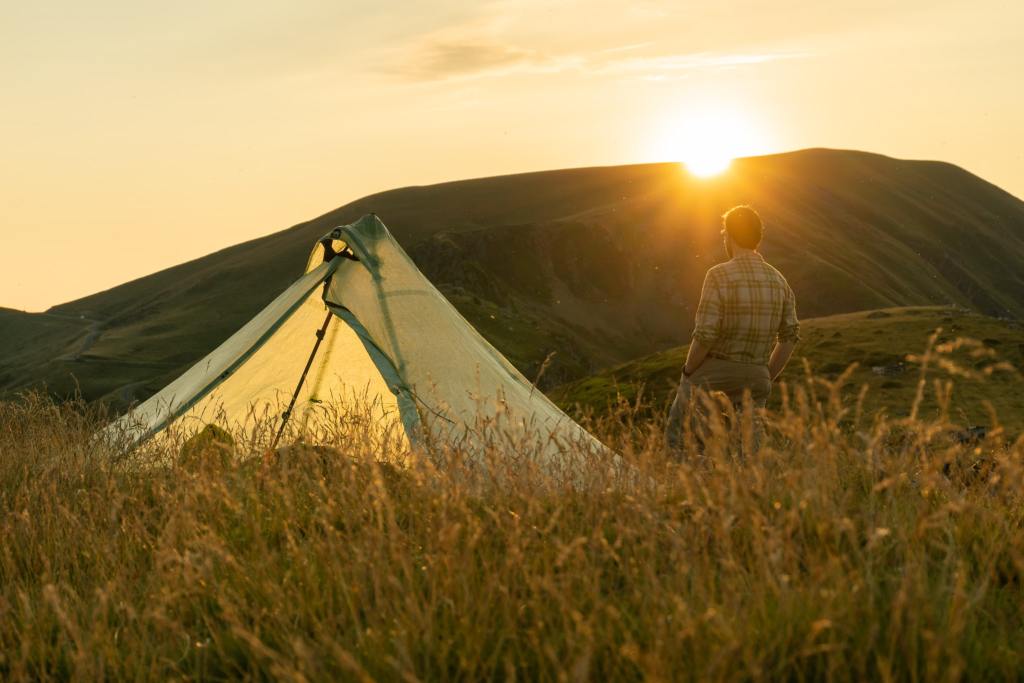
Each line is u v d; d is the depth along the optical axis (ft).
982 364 135.64
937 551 12.12
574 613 9.43
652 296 648.79
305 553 12.55
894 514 12.30
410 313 29.60
